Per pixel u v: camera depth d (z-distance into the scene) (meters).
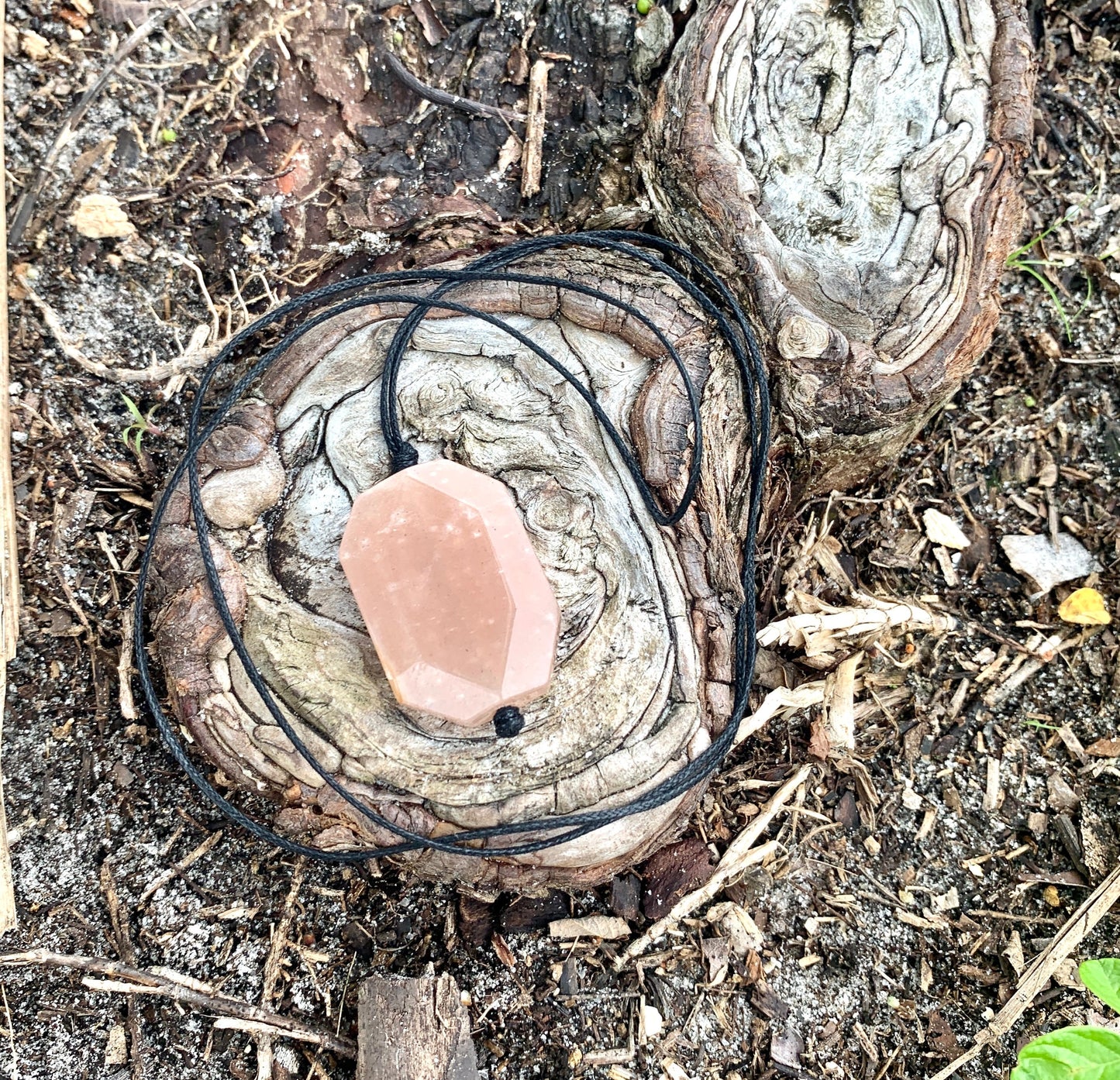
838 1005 0.21
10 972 0.19
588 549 0.19
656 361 0.20
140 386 0.21
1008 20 0.20
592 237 0.20
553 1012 0.20
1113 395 0.25
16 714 0.20
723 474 0.20
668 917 0.21
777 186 0.20
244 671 0.18
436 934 0.20
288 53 0.22
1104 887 0.21
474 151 0.23
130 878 0.20
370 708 0.18
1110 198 0.26
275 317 0.19
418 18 0.23
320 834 0.18
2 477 0.20
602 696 0.18
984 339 0.20
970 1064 0.21
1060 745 0.23
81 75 0.21
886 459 0.23
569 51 0.23
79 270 0.21
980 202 0.20
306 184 0.22
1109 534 0.24
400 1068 0.18
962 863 0.22
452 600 0.17
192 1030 0.19
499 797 0.18
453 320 0.20
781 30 0.20
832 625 0.22
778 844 0.22
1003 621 0.24
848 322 0.20
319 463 0.19
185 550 0.18
